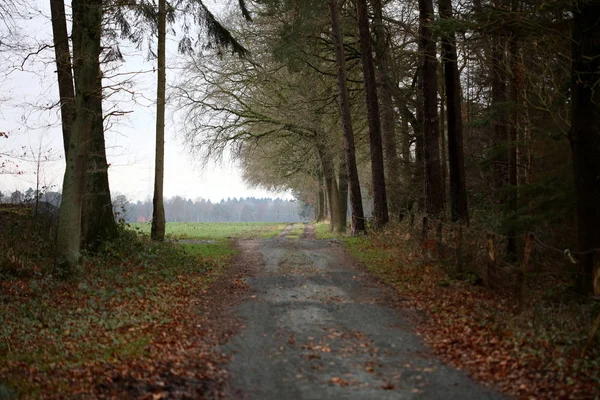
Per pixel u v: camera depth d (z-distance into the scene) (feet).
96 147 56.29
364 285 45.75
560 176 45.52
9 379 24.58
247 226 200.85
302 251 68.33
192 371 25.66
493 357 26.43
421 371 25.29
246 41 98.99
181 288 44.88
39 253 53.67
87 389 23.34
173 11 60.29
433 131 66.44
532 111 53.16
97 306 38.58
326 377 24.70
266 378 24.75
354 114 97.91
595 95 37.55
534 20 42.75
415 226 67.05
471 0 48.73
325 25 89.35
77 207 45.88
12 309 37.83
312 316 35.60
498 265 42.98
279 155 115.14
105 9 47.26
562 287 38.27
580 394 21.86
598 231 36.50
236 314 36.96
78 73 49.83
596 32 36.09
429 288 42.52
